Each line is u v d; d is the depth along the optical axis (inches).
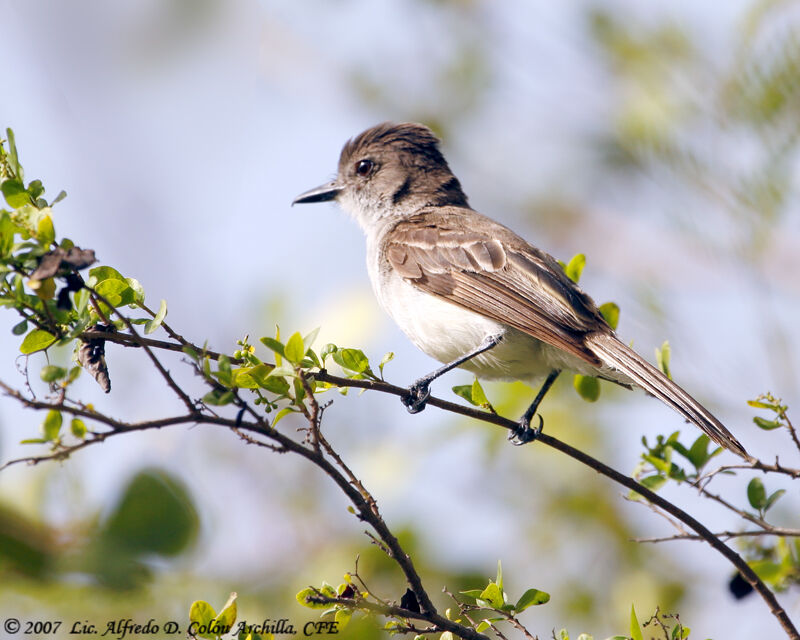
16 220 246.8
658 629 435.2
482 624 282.4
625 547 457.1
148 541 313.1
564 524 461.1
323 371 287.6
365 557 408.8
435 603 406.6
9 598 297.4
